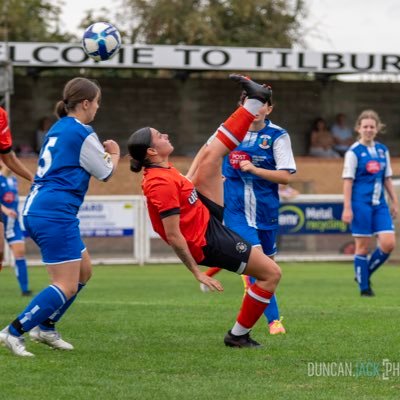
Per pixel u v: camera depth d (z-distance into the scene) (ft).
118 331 39.91
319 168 117.29
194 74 134.92
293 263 93.71
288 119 130.82
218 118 130.41
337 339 37.93
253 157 40.60
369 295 59.47
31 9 147.02
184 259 33.12
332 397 28.02
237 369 31.91
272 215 41.37
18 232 62.64
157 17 149.38
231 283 71.77
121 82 128.06
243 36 151.33
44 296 32.86
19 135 124.47
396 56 112.78
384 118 132.57
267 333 39.75
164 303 52.80
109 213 92.22
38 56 106.11
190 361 33.09
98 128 128.16
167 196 32.65
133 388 28.84
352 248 95.20
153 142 33.17
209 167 34.47
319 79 130.31
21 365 31.99
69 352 34.65
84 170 33.09
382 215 58.90
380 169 58.59
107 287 67.62
